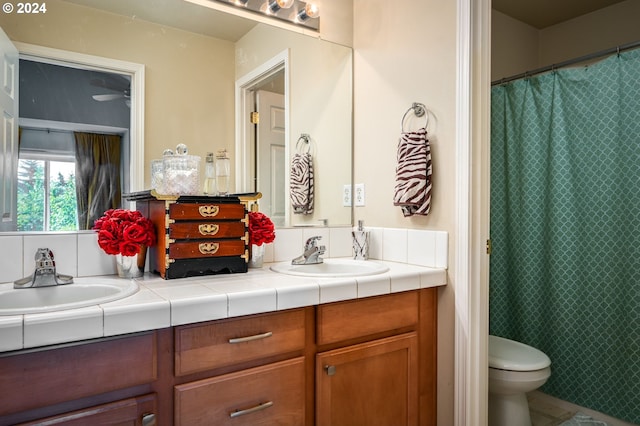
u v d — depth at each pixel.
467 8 1.48
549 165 2.27
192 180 1.38
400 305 1.44
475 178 1.49
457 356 1.51
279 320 1.16
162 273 1.29
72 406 0.86
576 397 2.19
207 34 1.62
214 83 1.64
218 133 1.65
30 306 1.11
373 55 1.92
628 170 1.99
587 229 2.13
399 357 1.45
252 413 1.10
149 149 1.49
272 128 1.79
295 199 1.84
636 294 1.97
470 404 1.48
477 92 1.49
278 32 1.80
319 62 1.92
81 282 1.21
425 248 1.63
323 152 1.93
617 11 2.80
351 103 2.02
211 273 1.36
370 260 1.83
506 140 2.44
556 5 2.84
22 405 0.80
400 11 1.78
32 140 1.28
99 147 1.39
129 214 1.32
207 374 1.04
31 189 1.27
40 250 1.15
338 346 1.30
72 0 1.36
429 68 1.64
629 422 2.00
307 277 1.35
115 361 0.90
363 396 1.35
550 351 2.28
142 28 1.48
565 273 2.21
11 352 0.79
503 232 2.47
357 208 2.01
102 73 1.40
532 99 2.33
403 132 1.75
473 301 1.48
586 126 2.13
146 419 0.94
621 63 2.01
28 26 1.28
